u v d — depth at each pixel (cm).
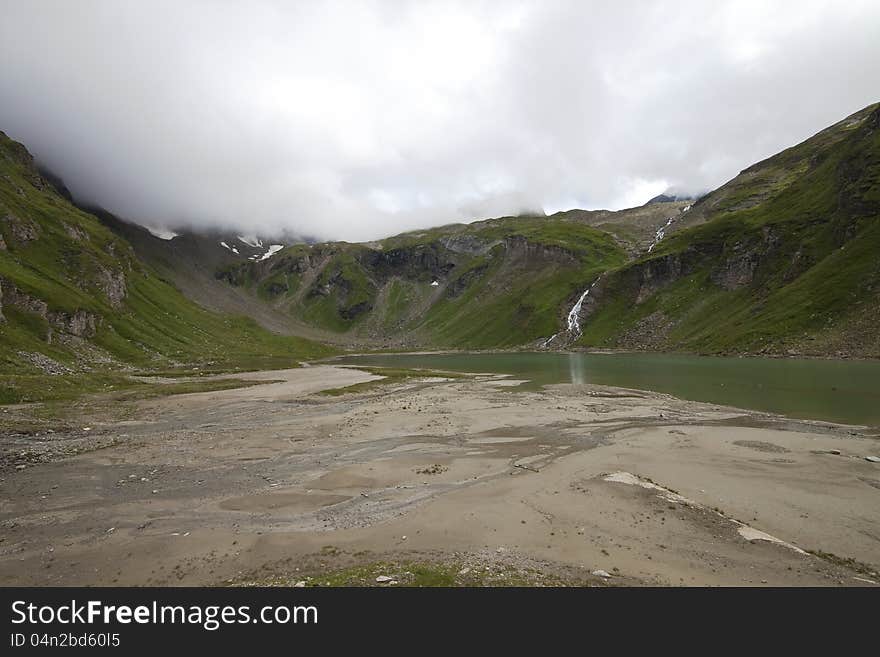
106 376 7444
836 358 8706
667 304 18025
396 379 8700
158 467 2991
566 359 13475
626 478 2567
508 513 2136
